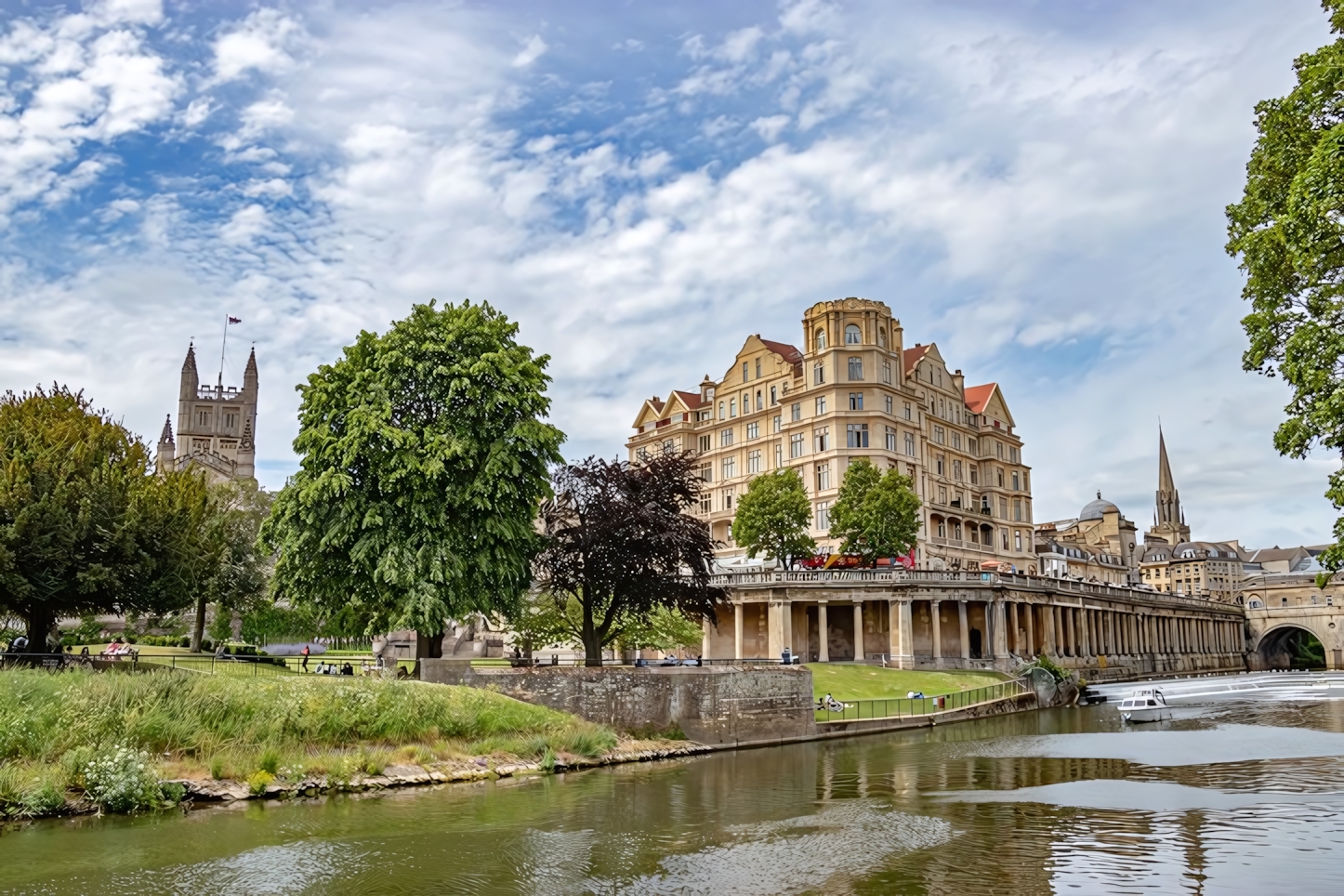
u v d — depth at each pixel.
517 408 48.00
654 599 50.06
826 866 22.45
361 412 44.84
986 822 27.39
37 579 41.88
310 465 46.78
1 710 28.55
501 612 49.69
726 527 117.19
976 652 88.25
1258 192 26.16
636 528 48.72
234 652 61.78
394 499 45.16
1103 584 107.31
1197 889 19.80
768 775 37.03
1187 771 36.88
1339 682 90.06
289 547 45.31
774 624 77.56
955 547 115.50
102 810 27.08
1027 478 135.62
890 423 106.69
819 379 107.88
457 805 29.70
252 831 25.45
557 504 51.44
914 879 21.16
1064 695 76.88
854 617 80.69
